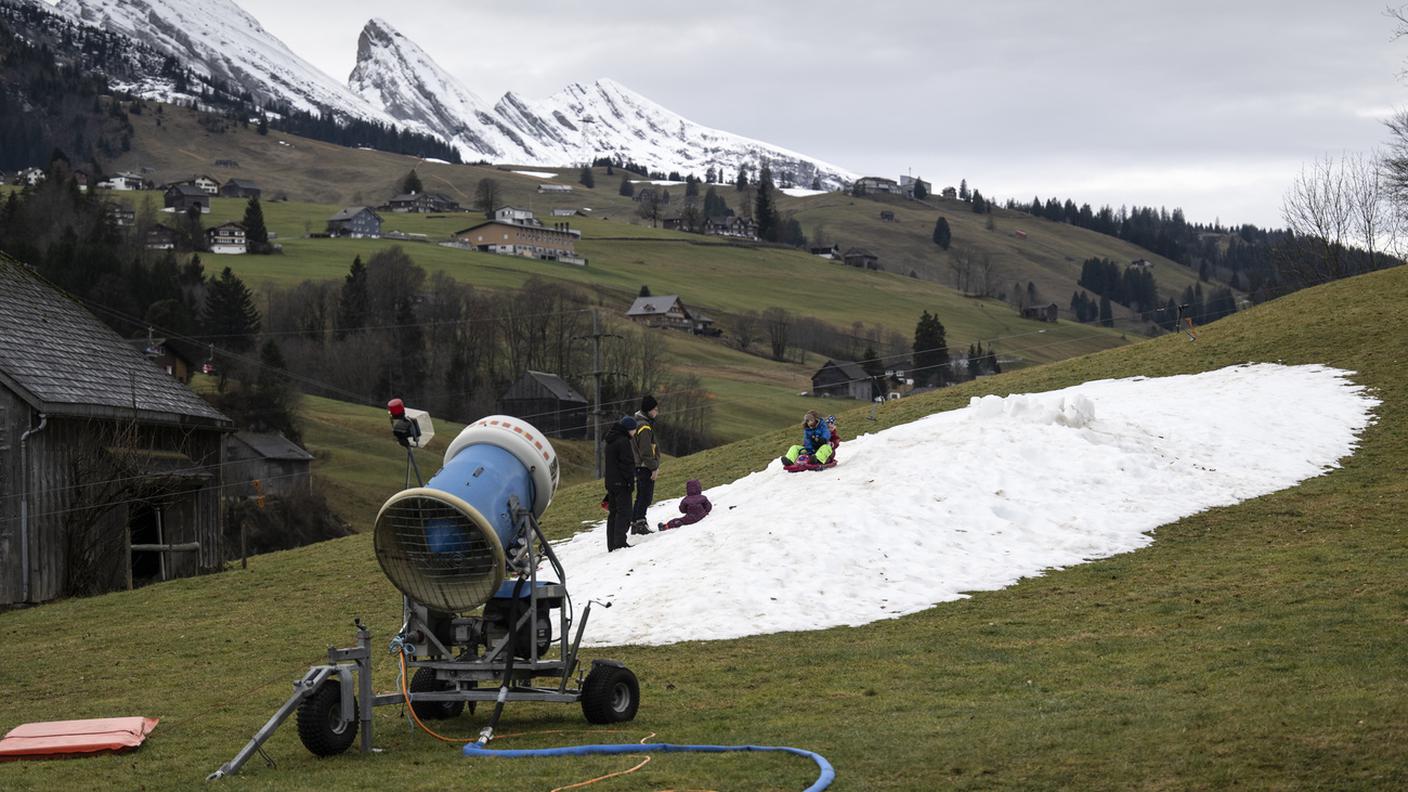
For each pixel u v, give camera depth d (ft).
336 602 77.05
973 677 41.81
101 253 429.38
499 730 38.14
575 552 76.84
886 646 48.47
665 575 63.26
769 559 62.44
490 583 37.29
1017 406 85.40
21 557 96.37
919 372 509.76
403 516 37.22
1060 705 35.76
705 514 76.54
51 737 38.65
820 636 51.70
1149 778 27.55
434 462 307.17
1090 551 63.67
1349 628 43.09
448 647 39.86
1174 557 61.21
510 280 595.06
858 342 577.84
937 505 69.31
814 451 81.76
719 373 461.78
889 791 28.02
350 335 418.92
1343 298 136.98
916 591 58.03
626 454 73.56
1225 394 100.94
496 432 40.22
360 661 35.65
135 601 87.56
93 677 57.93
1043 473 74.38
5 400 98.22
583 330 449.89
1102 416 88.58
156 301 408.87
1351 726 29.68
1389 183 219.00
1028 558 62.64
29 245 430.61
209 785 31.94
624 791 29.12
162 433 114.73
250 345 399.03
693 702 41.04
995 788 27.76
